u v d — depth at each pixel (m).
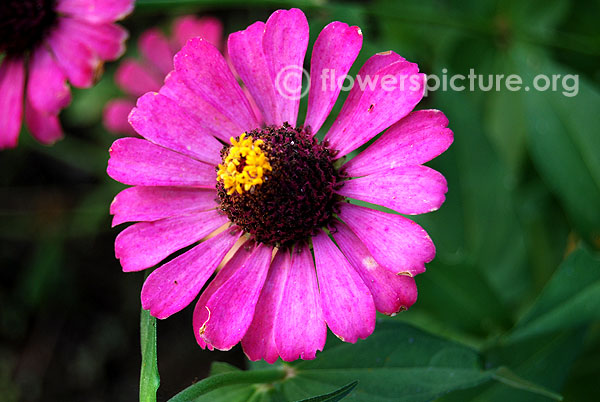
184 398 0.30
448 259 0.35
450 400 0.35
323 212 0.31
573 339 0.35
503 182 0.37
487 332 0.36
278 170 0.31
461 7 0.41
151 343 0.30
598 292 0.34
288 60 0.31
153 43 0.46
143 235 0.31
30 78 0.36
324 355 0.32
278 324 0.30
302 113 0.34
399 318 0.38
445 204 0.38
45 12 0.36
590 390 0.37
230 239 0.32
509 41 0.40
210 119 0.32
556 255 0.39
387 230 0.30
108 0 0.36
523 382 0.31
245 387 0.32
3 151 0.54
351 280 0.30
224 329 0.30
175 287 0.31
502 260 0.38
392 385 0.31
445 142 0.30
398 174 0.30
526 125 0.38
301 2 0.37
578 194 0.37
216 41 0.44
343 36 0.31
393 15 0.39
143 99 0.31
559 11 0.39
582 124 0.37
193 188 0.32
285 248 0.32
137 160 0.31
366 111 0.31
